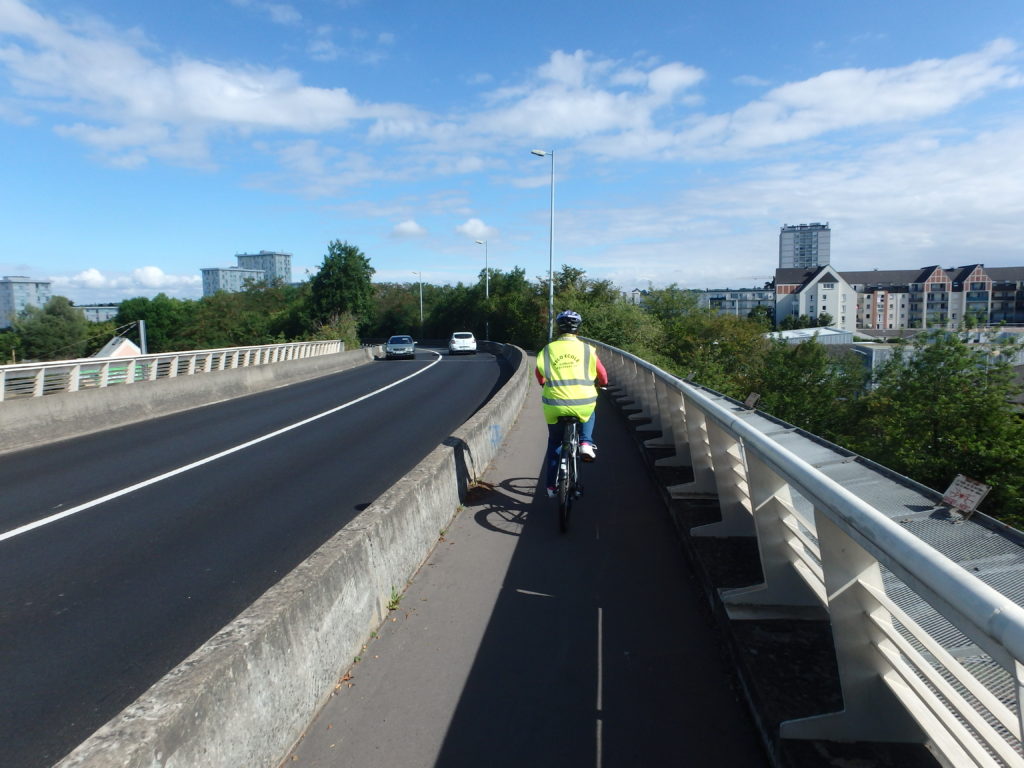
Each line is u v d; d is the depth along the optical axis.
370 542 3.98
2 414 11.10
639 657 3.58
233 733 2.41
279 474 8.88
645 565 4.89
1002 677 2.34
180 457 10.20
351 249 79.38
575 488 5.96
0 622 4.48
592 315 38.72
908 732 2.47
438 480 5.71
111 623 4.45
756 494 3.58
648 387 10.52
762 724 2.75
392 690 3.32
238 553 5.78
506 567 4.91
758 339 43.62
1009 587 2.40
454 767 2.74
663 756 2.77
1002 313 137.38
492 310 65.25
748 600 3.61
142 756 1.92
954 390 20.59
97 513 7.13
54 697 3.56
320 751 2.85
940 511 3.27
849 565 2.44
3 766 2.98
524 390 15.07
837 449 4.80
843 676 2.47
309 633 3.09
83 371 14.11
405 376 26.72
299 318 81.56
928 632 2.63
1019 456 17.61
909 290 142.50
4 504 7.59
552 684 3.35
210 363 20.06
